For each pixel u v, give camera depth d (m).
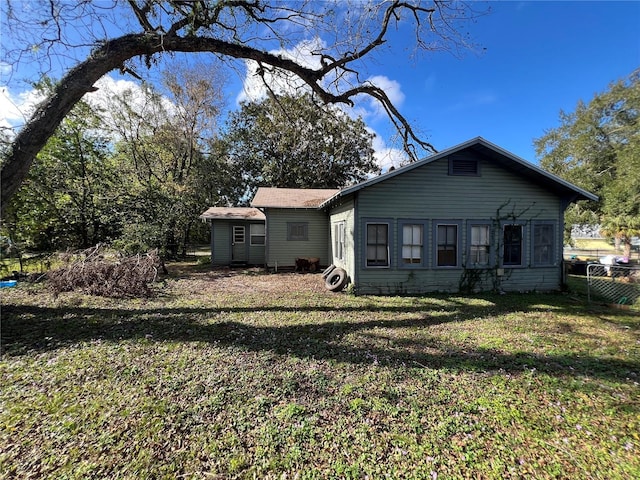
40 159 13.78
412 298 8.32
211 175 23.22
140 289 8.31
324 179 28.23
